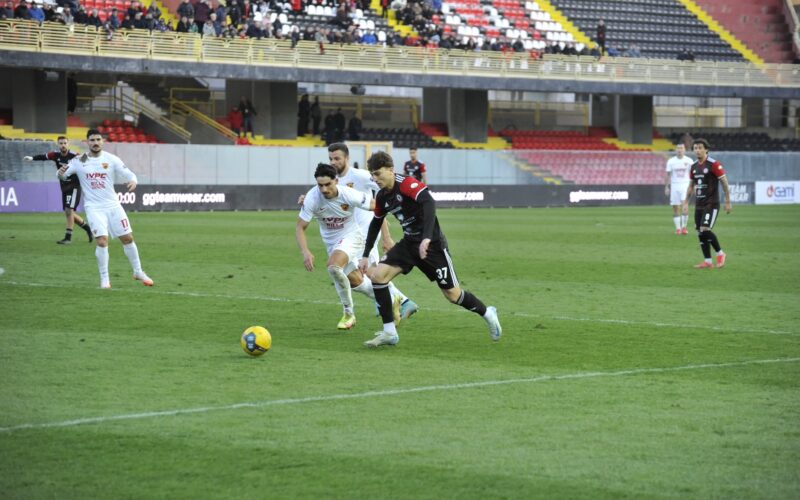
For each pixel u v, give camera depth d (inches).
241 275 1125.7
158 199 2591.0
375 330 759.1
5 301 895.7
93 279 1072.2
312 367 607.8
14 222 2022.6
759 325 789.2
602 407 505.0
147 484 381.4
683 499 366.3
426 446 432.1
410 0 3597.4
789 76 3737.7
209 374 583.2
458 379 573.9
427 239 651.5
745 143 3956.7
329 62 3102.9
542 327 773.3
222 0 3230.8
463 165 3171.8
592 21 3922.2
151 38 2844.5
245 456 416.8
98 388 543.2
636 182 3467.0
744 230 2010.3
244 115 3159.5
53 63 2721.5
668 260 1338.6
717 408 503.5
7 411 490.3
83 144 2573.8
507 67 3356.3
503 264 1280.8
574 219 2368.4
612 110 3917.3
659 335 739.4
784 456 419.5
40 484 381.4
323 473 394.3
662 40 3966.5
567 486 379.9
